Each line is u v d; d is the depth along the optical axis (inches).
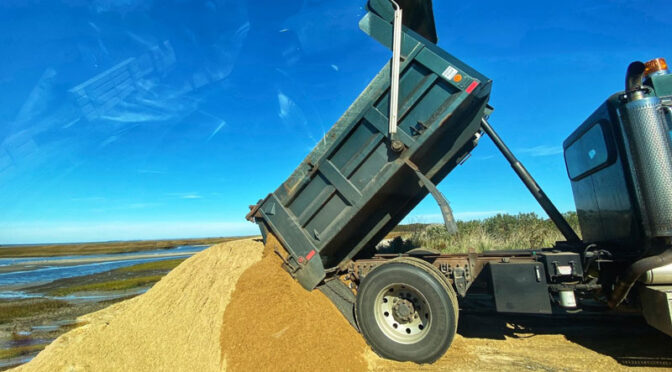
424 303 153.0
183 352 158.4
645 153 132.3
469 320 212.4
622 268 150.5
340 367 144.2
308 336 154.5
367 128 169.2
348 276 203.3
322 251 186.1
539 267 155.4
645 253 139.3
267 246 196.7
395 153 162.1
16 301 524.1
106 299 504.4
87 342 187.9
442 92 153.2
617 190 155.0
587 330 187.0
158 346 166.2
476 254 180.7
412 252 225.6
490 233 459.5
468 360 153.7
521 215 493.0
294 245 186.4
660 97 140.1
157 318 187.8
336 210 177.9
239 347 151.5
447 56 154.3
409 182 197.8
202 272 222.8
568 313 215.8
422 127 155.7
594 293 156.3
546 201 211.3
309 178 181.8
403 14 173.8
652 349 155.7
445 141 189.0
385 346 155.6
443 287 149.7
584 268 153.2
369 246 243.0
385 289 159.9
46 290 642.8
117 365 161.6
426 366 149.2
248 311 167.3
